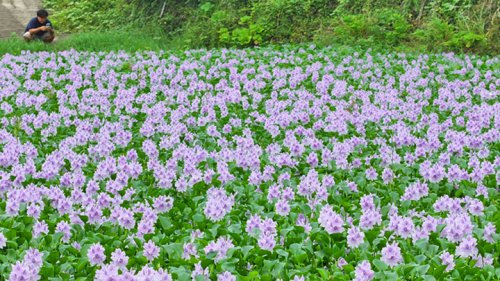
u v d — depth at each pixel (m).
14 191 6.54
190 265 5.25
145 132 9.46
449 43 17.42
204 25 20.52
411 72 14.31
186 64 15.67
